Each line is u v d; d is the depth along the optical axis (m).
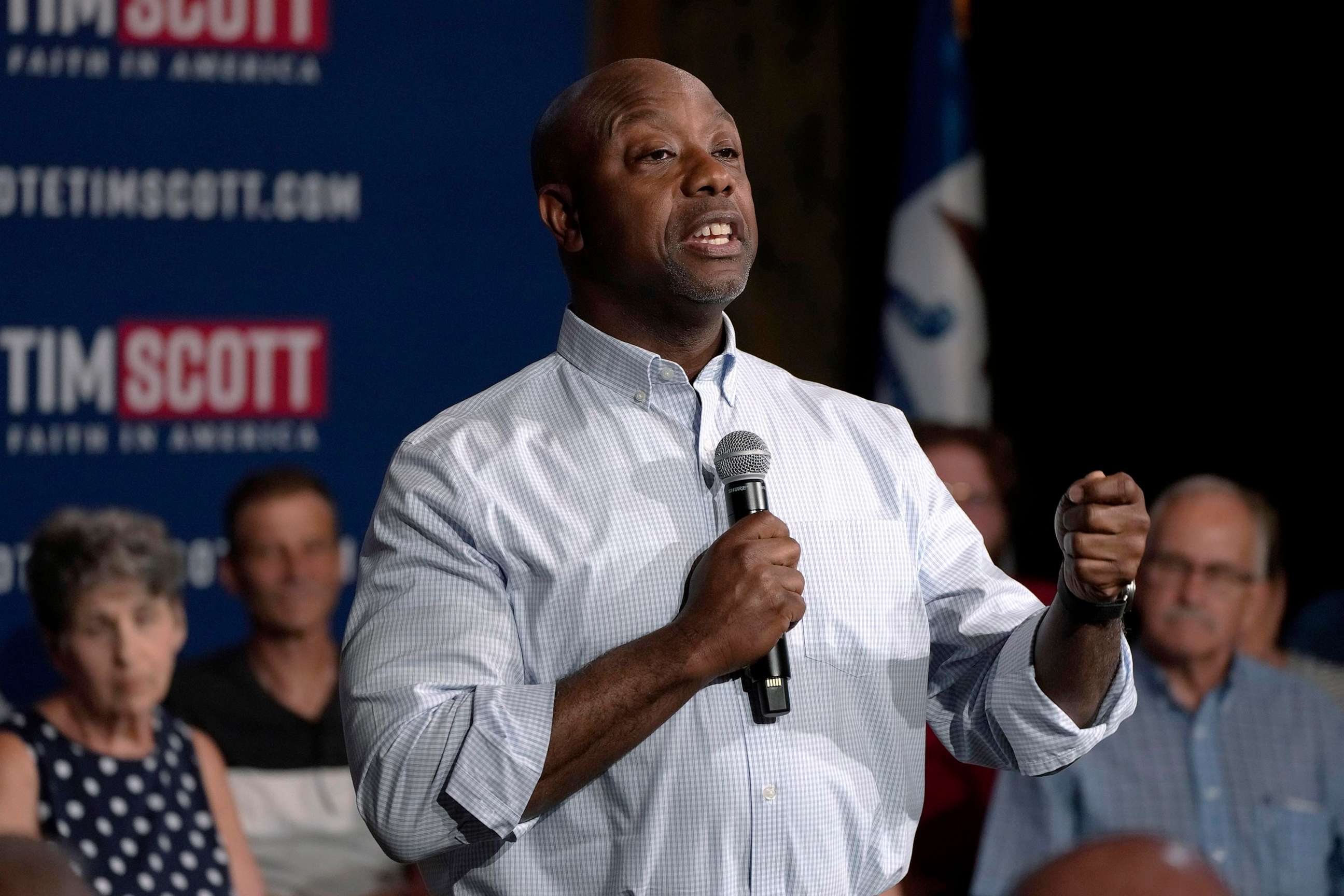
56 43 13.15
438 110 13.88
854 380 16.73
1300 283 15.55
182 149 13.41
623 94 5.99
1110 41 16.19
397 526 5.69
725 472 5.59
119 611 9.58
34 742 9.55
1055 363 16.59
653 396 5.82
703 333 5.95
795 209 16.64
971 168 15.92
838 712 5.56
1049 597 12.02
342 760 11.95
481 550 5.56
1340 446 15.43
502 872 5.50
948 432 12.75
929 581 6.02
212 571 13.45
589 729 5.15
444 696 5.38
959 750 6.17
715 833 5.37
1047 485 16.62
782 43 16.53
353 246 13.74
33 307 13.15
